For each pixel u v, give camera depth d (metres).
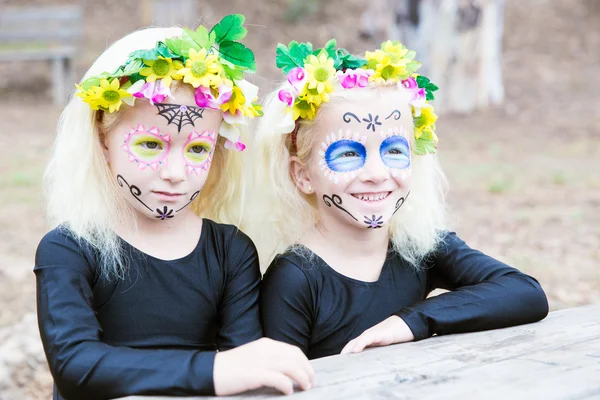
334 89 2.30
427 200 2.56
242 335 2.24
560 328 2.17
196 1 16.86
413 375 1.76
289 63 2.39
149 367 1.79
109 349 1.87
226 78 2.15
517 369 1.78
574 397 1.62
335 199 2.32
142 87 2.06
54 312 1.98
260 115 2.30
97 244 2.16
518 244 5.80
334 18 16.58
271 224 2.51
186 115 2.09
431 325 2.17
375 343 2.09
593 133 10.94
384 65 2.32
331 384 1.72
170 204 2.14
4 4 16.44
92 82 2.07
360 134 2.29
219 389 1.73
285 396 1.68
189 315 2.21
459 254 2.52
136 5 16.83
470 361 1.86
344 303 2.35
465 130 11.27
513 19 16.97
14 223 6.41
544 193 7.66
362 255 2.42
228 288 2.28
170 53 2.06
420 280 2.51
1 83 13.98
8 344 3.96
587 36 16.38
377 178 2.28
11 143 9.83
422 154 2.52
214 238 2.29
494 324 2.22
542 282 4.89
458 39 12.17
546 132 11.09
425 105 2.46
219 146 2.39
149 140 2.09
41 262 2.09
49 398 3.55
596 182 8.11
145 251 2.20
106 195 2.20
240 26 2.22
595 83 13.98
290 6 16.55
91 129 2.18
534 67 14.91
